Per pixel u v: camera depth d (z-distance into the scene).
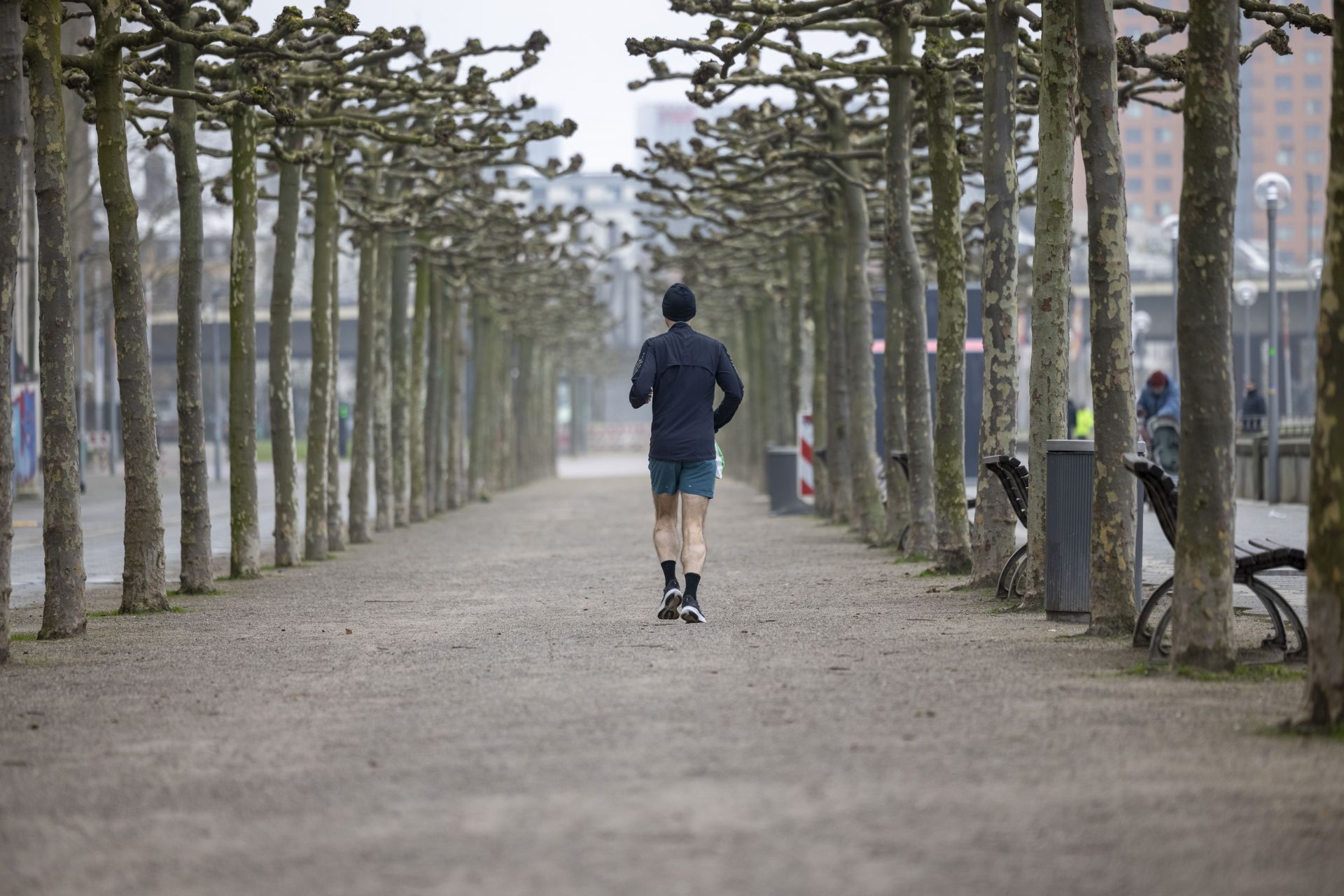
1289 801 16.08
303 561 61.56
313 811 16.31
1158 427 79.75
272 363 58.34
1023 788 16.69
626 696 23.41
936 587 42.97
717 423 35.09
